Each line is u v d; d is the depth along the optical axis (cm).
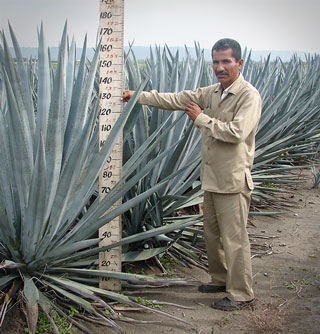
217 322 306
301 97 815
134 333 290
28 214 281
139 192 389
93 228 303
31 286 282
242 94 293
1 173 300
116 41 306
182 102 333
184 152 409
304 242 469
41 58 326
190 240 433
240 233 311
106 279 326
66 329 285
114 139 294
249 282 320
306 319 314
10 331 281
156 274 375
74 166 280
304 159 820
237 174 299
